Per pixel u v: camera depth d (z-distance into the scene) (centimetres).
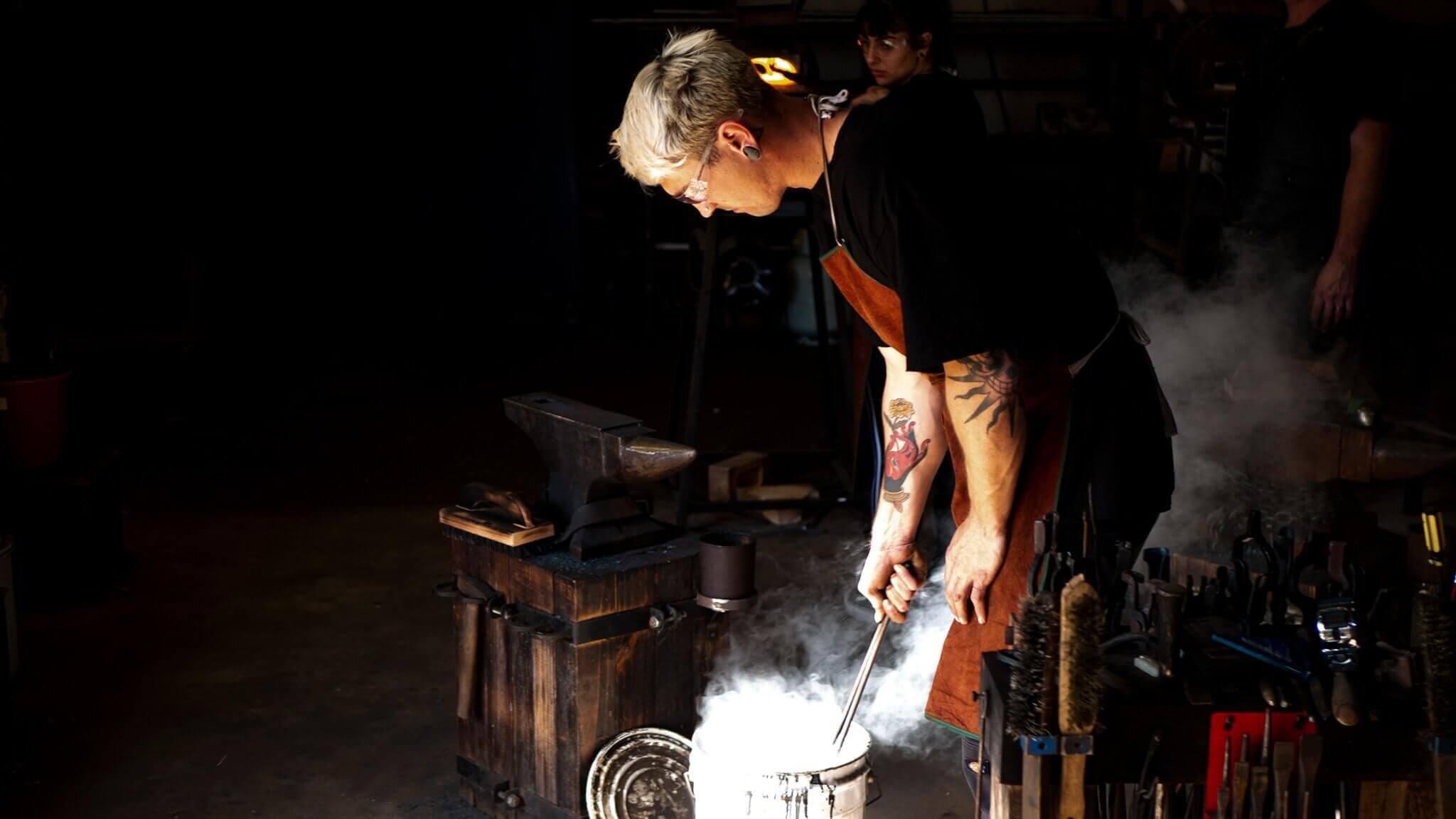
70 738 314
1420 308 400
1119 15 777
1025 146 725
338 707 332
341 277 921
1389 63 361
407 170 914
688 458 252
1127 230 712
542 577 256
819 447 601
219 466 571
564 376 772
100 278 716
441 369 790
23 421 398
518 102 907
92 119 784
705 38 200
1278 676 166
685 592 265
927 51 289
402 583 423
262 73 874
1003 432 195
